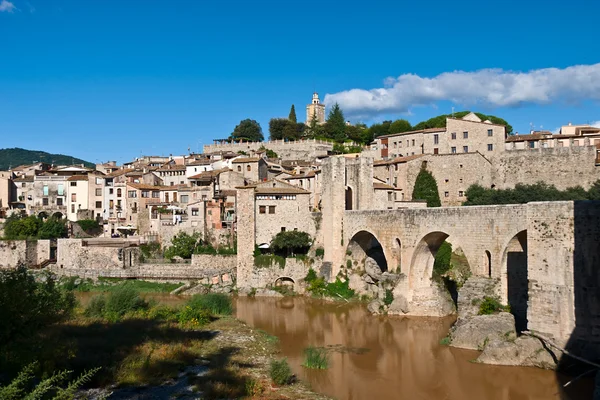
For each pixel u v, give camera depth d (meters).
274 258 98.75
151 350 54.41
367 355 59.47
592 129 124.44
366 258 93.00
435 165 118.75
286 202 103.19
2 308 41.91
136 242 117.69
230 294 97.75
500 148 120.31
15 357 41.97
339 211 94.38
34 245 117.88
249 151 181.00
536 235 51.25
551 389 46.38
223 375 48.81
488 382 49.03
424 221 73.12
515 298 61.19
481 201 102.56
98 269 108.06
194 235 115.94
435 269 83.25
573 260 48.34
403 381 51.09
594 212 47.28
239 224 100.75
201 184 139.25
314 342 65.19
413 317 76.31
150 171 160.62
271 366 51.22
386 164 124.69
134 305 77.44
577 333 48.06
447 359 55.97
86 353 50.81
